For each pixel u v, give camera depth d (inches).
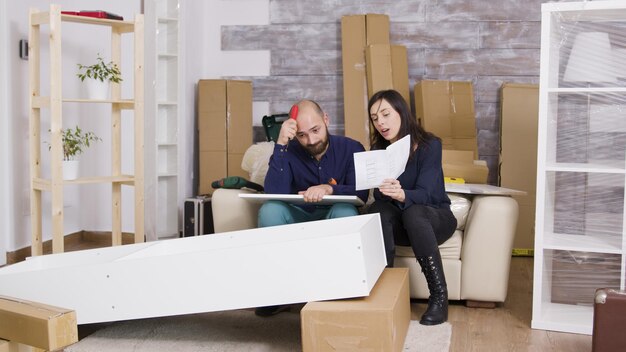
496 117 188.1
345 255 87.8
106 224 189.2
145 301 94.0
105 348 97.7
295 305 121.8
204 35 201.0
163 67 181.8
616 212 112.3
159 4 178.5
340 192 117.0
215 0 199.9
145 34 176.7
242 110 193.0
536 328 109.3
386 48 181.3
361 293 87.4
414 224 110.1
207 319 112.5
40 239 149.0
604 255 113.1
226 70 200.7
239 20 199.2
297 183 123.5
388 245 113.1
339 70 195.0
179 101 180.5
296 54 196.9
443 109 179.6
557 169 107.9
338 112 195.6
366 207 127.3
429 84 179.8
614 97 111.2
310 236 103.7
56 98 139.8
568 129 113.6
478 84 188.7
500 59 187.3
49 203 172.1
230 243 107.0
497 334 106.3
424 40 189.8
